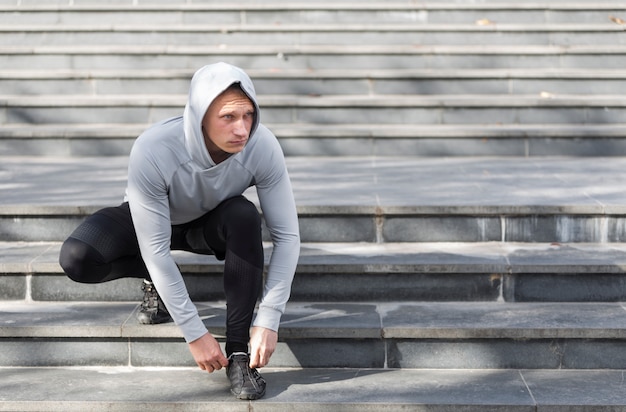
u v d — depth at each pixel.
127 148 6.02
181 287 3.35
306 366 3.77
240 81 3.07
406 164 5.71
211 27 7.10
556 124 6.30
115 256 3.48
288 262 3.42
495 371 3.73
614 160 5.83
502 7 7.28
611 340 3.73
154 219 3.29
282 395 3.48
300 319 3.82
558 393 3.50
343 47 6.91
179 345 3.75
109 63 6.83
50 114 6.30
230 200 3.46
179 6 7.30
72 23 7.31
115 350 3.77
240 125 3.11
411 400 3.43
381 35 7.12
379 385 3.58
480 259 4.10
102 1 7.49
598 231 4.38
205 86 3.07
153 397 3.46
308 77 6.61
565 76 6.58
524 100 6.29
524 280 4.04
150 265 3.33
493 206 4.35
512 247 4.32
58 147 6.00
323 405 3.40
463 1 7.45
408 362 3.76
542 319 3.82
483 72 6.61
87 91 6.60
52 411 3.42
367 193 4.70
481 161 5.82
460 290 4.05
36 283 4.07
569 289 4.04
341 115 6.30
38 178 5.19
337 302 4.06
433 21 7.30
